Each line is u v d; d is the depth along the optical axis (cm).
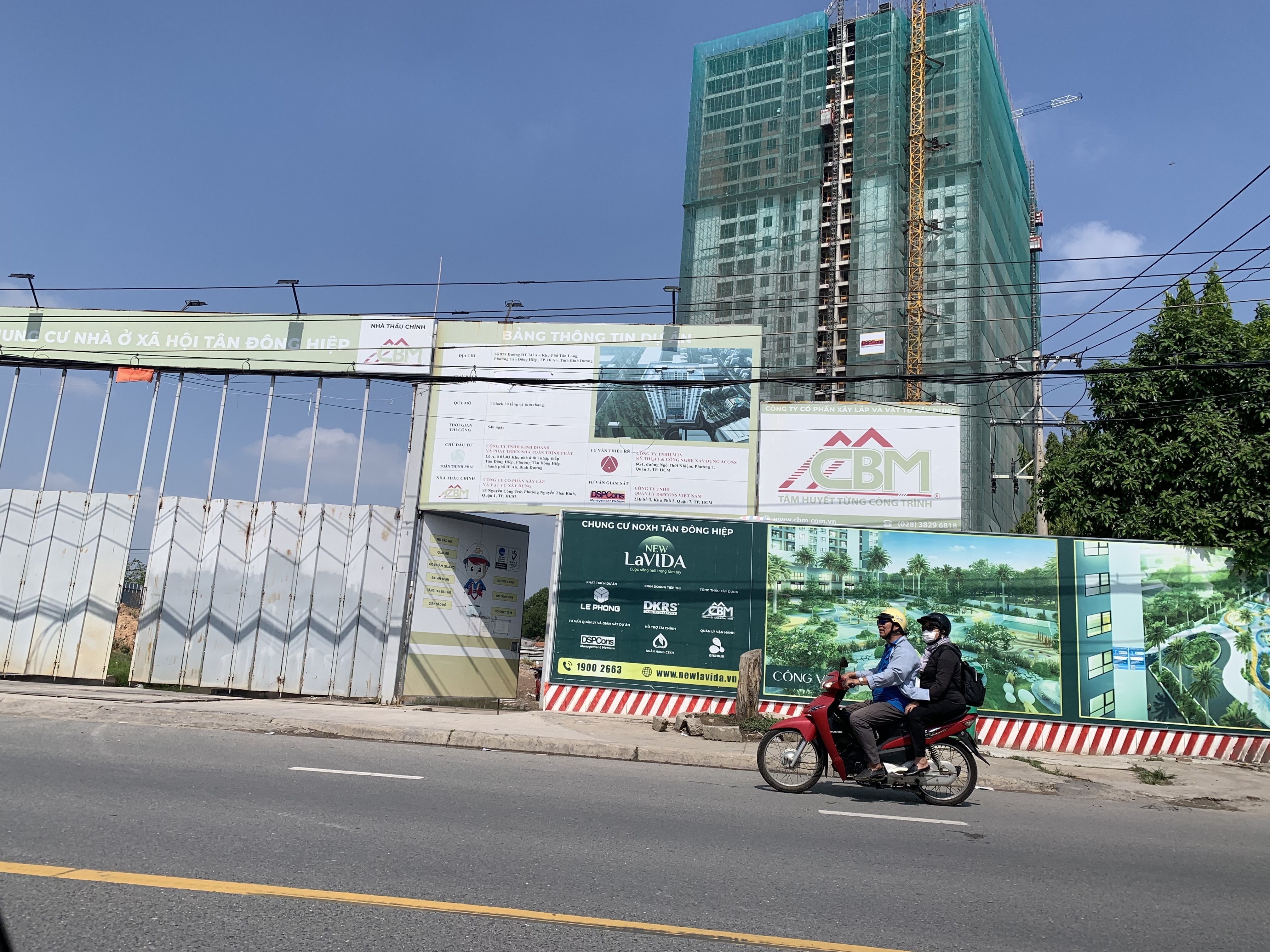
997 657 1480
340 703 1599
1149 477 1559
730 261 9825
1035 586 1495
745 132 10119
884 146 9225
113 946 371
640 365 1839
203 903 429
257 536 1747
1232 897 557
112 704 1202
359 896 450
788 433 1806
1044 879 575
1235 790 1135
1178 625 1467
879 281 8881
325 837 563
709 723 1396
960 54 9388
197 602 1716
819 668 1512
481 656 1828
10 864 472
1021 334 10194
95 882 450
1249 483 1492
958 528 1733
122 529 1745
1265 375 1537
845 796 879
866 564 1538
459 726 1220
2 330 1877
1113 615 1476
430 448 1816
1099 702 1449
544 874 511
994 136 9731
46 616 1716
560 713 1516
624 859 557
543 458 1808
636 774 947
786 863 574
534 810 694
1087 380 1667
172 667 1692
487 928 416
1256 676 1439
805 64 9931
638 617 1559
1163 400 1602
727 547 1567
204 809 620
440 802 698
